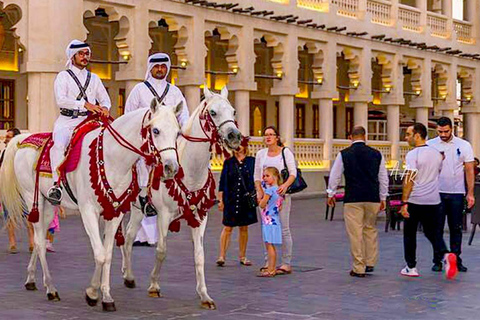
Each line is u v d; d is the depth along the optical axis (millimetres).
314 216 23016
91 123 9734
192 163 9672
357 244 11977
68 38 22344
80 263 13203
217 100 9719
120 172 9266
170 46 32188
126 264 10875
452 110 40375
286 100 30594
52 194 9859
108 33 30062
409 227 12062
